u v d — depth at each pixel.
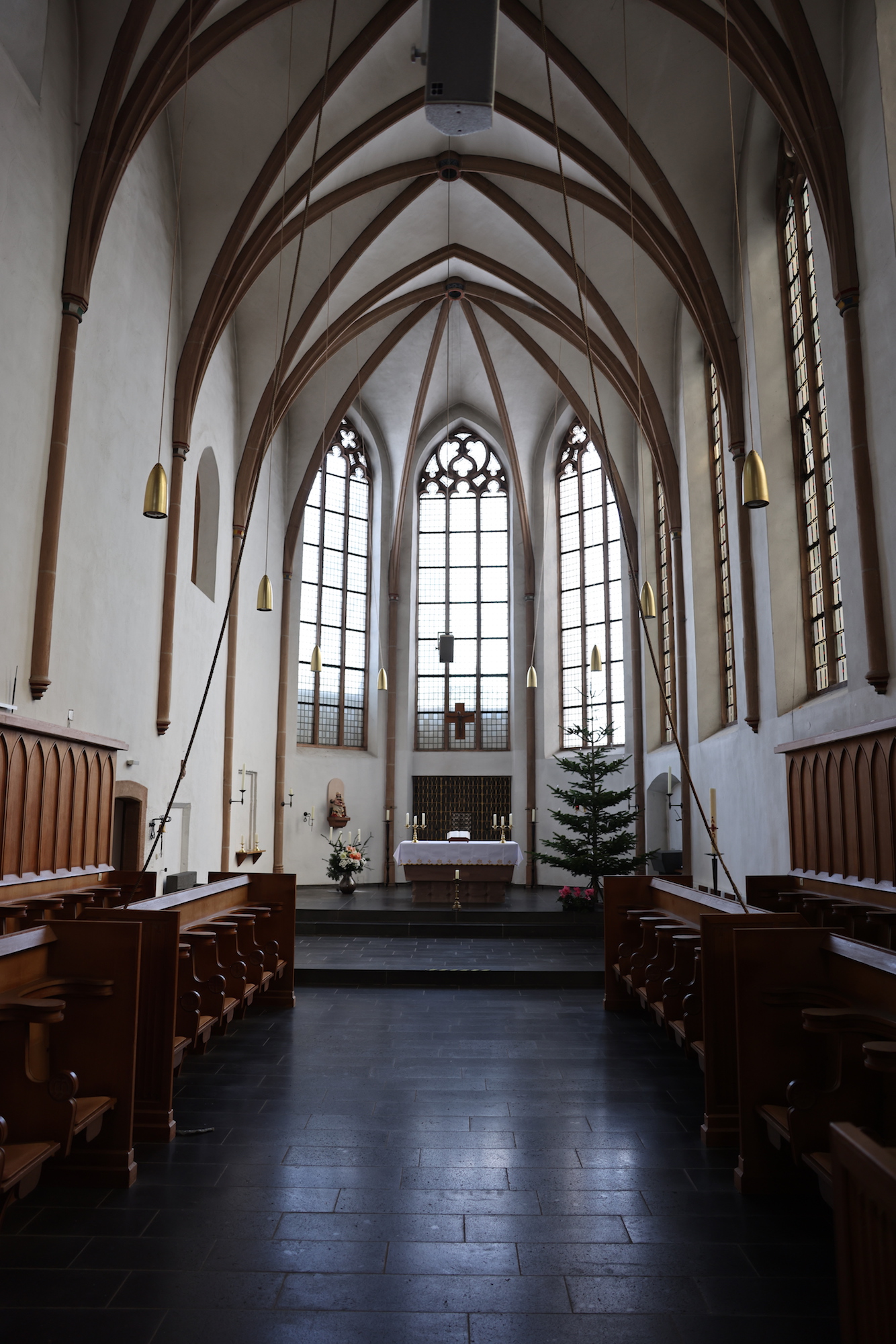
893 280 8.89
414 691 23.58
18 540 9.09
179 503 14.09
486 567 23.94
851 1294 2.39
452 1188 4.91
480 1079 6.94
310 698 21.88
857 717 9.77
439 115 7.01
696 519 16.44
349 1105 6.30
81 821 10.45
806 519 12.47
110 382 11.54
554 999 10.16
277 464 21.03
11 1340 3.46
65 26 10.13
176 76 11.25
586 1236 4.36
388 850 22.22
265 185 14.07
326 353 18.86
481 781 23.03
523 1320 3.63
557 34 12.93
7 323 8.80
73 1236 4.33
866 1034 4.34
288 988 9.72
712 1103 5.62
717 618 16.23
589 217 16.56
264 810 19.84
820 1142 4.38
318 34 12.86
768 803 12.53
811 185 10.27
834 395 10.39
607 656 21.69
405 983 11.03
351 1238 4.33
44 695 9.67
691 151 13.63
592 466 22.55
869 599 9.22
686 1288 3.89
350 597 23.08
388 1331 3.55
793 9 9.77
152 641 13.22
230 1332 3.53
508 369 22.34
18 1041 4.52
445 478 24.25
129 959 5.11
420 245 18.50
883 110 8.99
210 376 16.11
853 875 9.44
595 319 18.17
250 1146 5.53
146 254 12.88
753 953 5.06
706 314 14.30
